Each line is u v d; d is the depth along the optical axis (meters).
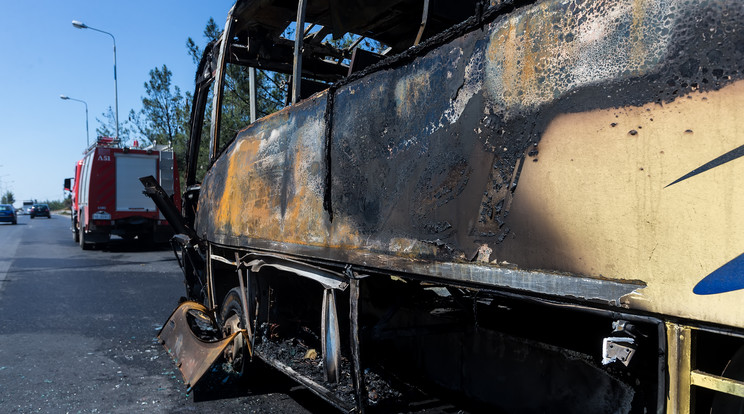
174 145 19.50
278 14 4.50
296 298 4.13
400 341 3.49
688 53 1.38
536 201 1.75
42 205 60.09
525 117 1.81
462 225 2.04
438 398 3.07
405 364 3.42
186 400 4.14
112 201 15.93
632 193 1.48
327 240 2.93
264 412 3.90
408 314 3.43
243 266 4.17
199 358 4.36
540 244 1.73
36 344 5.80
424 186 2.24
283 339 4.04
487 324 2.74
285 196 3.43
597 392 2.24
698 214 1.34
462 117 2.07
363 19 4.18
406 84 2.38
